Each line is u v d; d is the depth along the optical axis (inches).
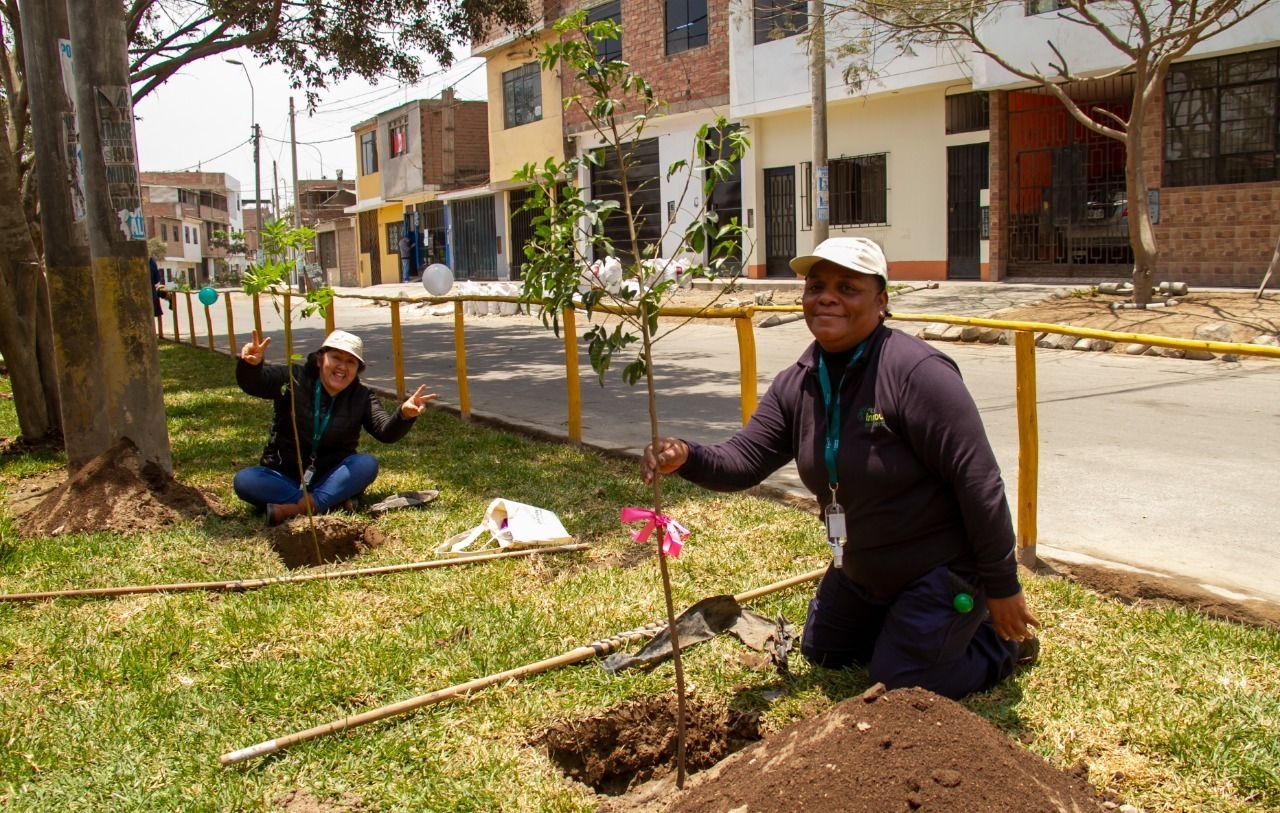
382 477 261.4
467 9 605.6
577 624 160.1
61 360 251.4
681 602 167.8
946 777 95.0
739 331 235.6
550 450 289.3
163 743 127.3
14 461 301.9
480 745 125.6
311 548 207.9
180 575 189.3
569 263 123.4
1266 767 113.8
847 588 137.0
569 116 1032.2
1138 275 530.9
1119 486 240.5
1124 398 357.4
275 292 219.0
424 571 187.6
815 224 640.4
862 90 729.6
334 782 118.2
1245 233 587.8
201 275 3174.2
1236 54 581.9
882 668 127.6
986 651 132.2
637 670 143.5
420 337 696.4
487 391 428.5
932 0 548.1
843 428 125.6
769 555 187.9
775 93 797.2
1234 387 371.9
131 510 221.6
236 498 245.6
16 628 163.5
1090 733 123.0
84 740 128.5
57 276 249.3
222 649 154.3
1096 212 668.1
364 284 1681.8
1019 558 180.4
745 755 109.5
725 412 358.6
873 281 123.8
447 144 1342.3
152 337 240.4
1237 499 226.1
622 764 134.0
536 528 201.8
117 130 231.8
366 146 1581.0
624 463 267.6
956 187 730.2
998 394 372.5
